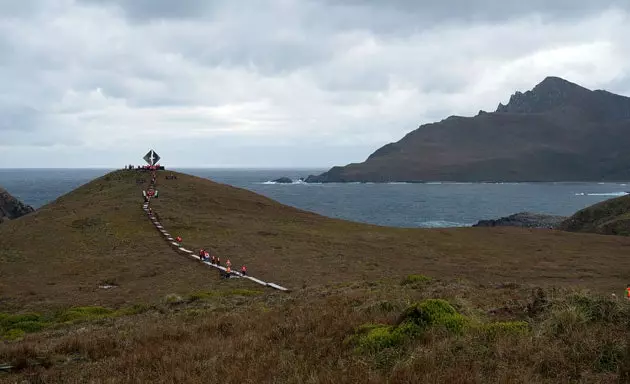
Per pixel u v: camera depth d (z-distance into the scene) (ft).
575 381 22.61
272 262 112.98
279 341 35.76
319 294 65.31
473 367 24.09
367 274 100.94
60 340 44.19
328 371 25.54
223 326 45.60
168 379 28.66
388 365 26.13
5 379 33.04
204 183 246.88
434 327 30.42
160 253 120.26
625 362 23.39
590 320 30.83
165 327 46.11
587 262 121.19
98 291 86.94
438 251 136.67
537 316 34.32
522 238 164.04
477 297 51.26
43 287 90.22
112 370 32.55
